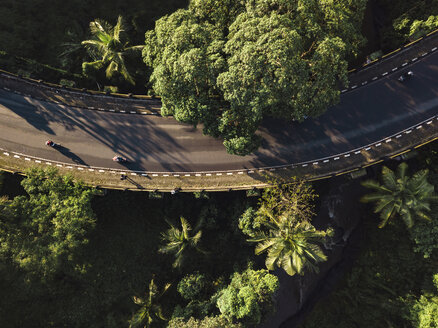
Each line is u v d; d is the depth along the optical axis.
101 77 42.59
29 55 42.34
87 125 43.25
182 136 42.91
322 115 41.22
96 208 43.03
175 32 32.31
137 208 43.72
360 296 43.25
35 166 42.75
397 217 41.44
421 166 40.88
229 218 42.84
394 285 40.97
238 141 33.62
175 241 37.66
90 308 41.91
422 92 39.84
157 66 34.47
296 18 31.33
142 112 43.16
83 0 43.06
